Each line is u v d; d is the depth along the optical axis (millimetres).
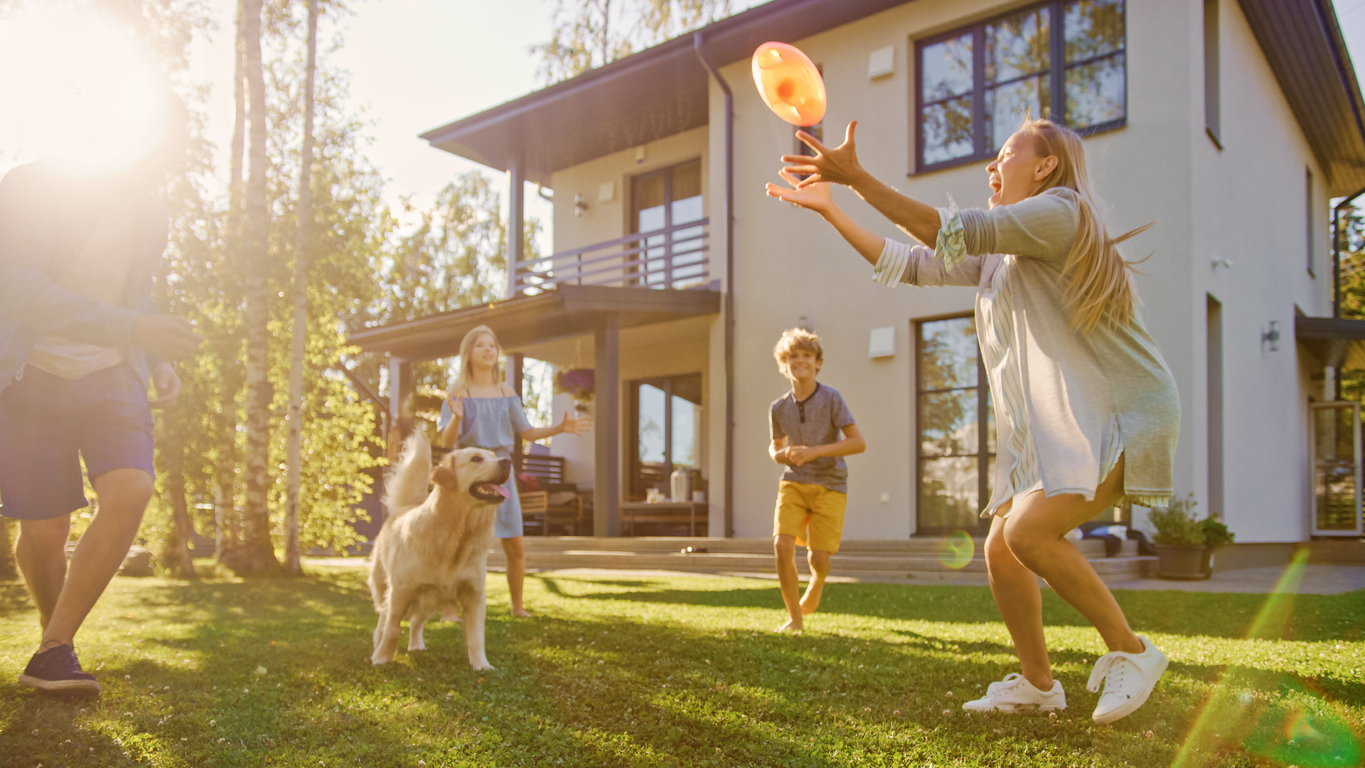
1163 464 2273
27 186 2791
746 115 13039
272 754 2209
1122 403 2322
